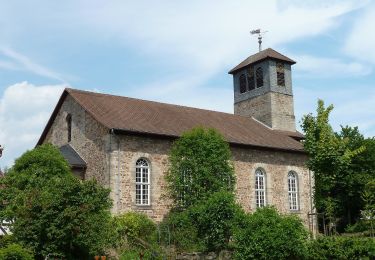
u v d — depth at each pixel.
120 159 25.45
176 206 26.48
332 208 31.30
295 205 32.59
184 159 25.81
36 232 17.56
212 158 25.78
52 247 17.36
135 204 25.58
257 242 19.28
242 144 29.88
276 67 37.81
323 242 20.20
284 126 37.12
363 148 25.33
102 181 25.45
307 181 33.28
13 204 20.17
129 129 25.75
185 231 22.64
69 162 26.55
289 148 32.25
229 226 21.77
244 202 29.70
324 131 24.98
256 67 38.50
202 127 27.19
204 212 22.44
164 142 27.27
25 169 22.58
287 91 38.00
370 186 32.62
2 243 18.19
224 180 26.11
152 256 20.88
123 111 28.64
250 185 30.23
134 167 25.86
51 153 23.53
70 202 18.11
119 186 25.14
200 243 22.11
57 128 30.91
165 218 26.38
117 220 22.78
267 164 31.42
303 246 19.62
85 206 17.94
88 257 18.80
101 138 26.09
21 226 17.77
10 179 22.19
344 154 24.95
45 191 19.02
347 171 36.50
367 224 31.52
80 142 27.94
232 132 31.62
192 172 25.66
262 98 37.56
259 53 39.16
